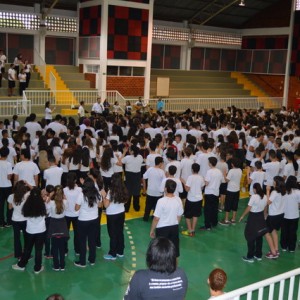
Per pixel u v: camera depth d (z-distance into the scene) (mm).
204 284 6414
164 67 26609
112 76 20734
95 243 6801
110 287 6156
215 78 27109
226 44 28500
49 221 6746
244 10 26688
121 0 20172
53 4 19875
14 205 6543
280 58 26625
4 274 6383
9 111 16531
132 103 20516
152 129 11852
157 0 23172
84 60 21453
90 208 6527
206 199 8570
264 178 9117
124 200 6863
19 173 7621
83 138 9969
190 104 22500
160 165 8562
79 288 6082
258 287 3641
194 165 7996
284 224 7758
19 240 6750
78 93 19766
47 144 9227
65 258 7051
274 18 26750
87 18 21000
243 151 11258
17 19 20422
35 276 6367
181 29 26156
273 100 25797
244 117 16031
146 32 21344
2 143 8781
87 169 8922
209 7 24969
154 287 3133
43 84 19422
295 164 9234
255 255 7465
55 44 22141
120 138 10984
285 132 12820
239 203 10586
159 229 6301
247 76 28734
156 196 8711
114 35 20328
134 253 7375
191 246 7859
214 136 11969
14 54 21047
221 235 8461
